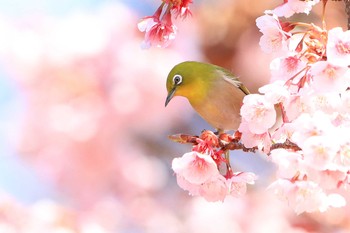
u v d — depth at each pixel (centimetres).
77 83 1477
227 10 1512
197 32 1516
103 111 1473
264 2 1506
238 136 738
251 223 1457
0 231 1371
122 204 1511
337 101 685
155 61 1478
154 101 1472
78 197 1508
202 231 1453
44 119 1485
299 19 1444
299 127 650
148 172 1512
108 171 1502
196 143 738
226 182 718
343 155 641
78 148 1481
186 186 725
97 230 1428
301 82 700
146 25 792
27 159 1500
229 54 1509
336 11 1459
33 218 1395
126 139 1498
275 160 673
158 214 1505
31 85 1491
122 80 1470
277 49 730
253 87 1496
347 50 666
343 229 1457
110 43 1486
